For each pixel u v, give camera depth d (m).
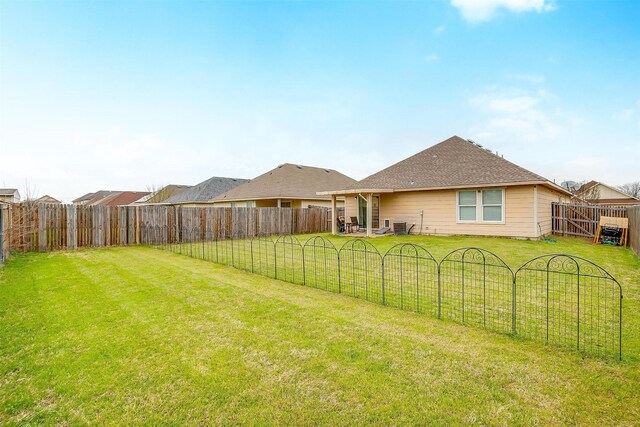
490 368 3.06
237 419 2.43
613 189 36.38
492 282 6.21
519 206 12.70
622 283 5.98
